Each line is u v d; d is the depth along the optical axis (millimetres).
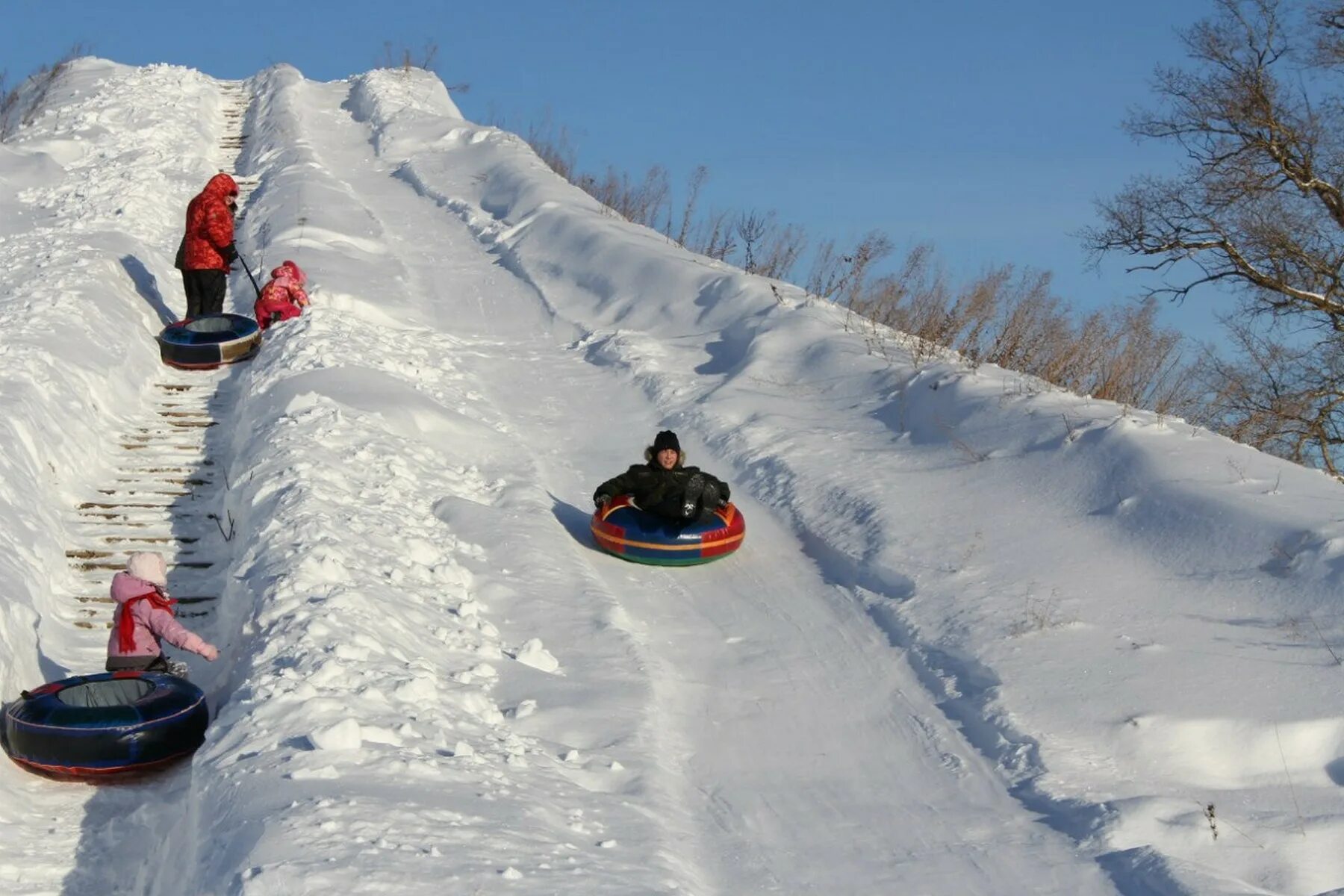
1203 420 11125
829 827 5938
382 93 33281
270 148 27484
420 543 8656
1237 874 5402
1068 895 5270
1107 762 6281
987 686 7145
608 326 16281
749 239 18953
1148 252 22797
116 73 35469
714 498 9477
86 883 5711
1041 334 13039
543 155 29047
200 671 7699
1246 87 21969
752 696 7453
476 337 16094
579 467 11719
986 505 9477
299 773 5207
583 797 5758
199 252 14875
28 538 8516
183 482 10758
